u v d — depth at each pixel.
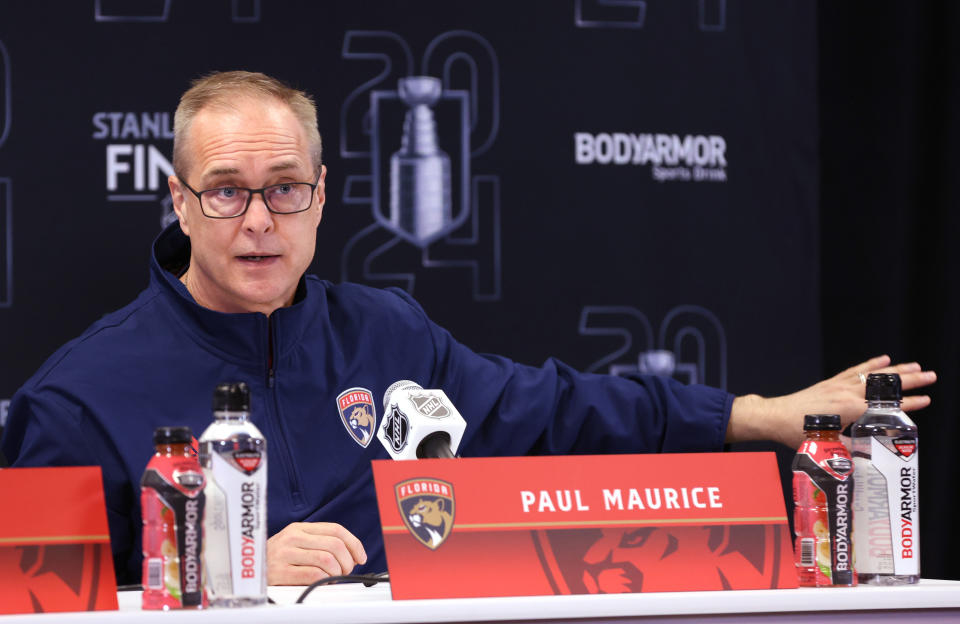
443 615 2.05
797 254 5.42
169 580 2.13
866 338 5.82
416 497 2.30
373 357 3.97
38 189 4.82
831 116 5.85
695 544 2.40
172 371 3.60
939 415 5.76
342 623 2.01
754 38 5.41
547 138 5.21
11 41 4.80
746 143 5.40
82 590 2.23
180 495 2.14
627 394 4.10
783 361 5.39
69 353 3.61
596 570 2.33
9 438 3.54
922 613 2.26
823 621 2.21
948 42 5.83
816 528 2.45
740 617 2.19
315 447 3.70
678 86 5.34
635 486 2.42
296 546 2.86
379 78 5.09
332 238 5.04
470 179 5.15
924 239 5.83
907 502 2.51
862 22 5.85
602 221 5.26
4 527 2.21
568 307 5.22
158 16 4.91
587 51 5.26
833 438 2.51
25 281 4.81
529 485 2.37
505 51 5.18
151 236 4.90
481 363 4.18
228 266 3.52
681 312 5.32
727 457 2.50
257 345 3.66
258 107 3.51
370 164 5.08
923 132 5.84
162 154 4.91
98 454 3.41
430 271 5.12
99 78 4.87
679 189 5.33
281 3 5.01
